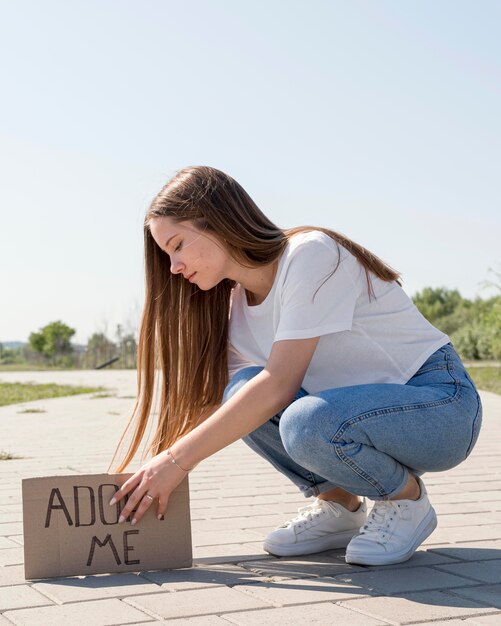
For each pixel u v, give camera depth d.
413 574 2.31
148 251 2.65
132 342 33.34
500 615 1.92
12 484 4.18
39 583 2.25
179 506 2.43
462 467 4.75
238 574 2.34
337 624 1.85
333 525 2.63
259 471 4.69
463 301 43.88
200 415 2.75
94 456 5.39
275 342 2.40
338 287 2.41
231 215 2.42
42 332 40.19
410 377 2.50
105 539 2.37
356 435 2.30
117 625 1.85
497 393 12.70
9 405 10.75
